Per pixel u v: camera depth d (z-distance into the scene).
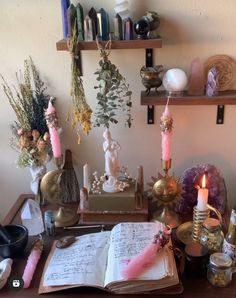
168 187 1.12
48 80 1.28
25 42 1.23
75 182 1.34
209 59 1.20
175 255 1.02
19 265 1.02
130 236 1.02
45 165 1.31
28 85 1.26
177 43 1.20
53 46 1.23
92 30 1.10
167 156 1.12
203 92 1.19
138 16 1.18
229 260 0.92
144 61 1.23
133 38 1.12
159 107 1.29
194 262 0.94
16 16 1.20
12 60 1.26
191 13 1.16
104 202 1.15
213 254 0.95
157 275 0.89
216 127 1.31
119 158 1.38
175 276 0.91
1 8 1.19
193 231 1.09
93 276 0.93
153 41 1.08
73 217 1.21
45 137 1.24
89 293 0.91
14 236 1.08
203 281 0.95
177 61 1.22
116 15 1.11
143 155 1.37
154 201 1.26
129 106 1.22
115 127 1.33
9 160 1.42
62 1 1.09
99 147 1.37
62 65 1.25
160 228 1.05
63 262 0.99
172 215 1.19
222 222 1.14
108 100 1.25
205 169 1.23
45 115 1.17
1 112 1.34
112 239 1.03
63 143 1.37
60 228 1.17
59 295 0.91
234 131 1.31
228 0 1.13
